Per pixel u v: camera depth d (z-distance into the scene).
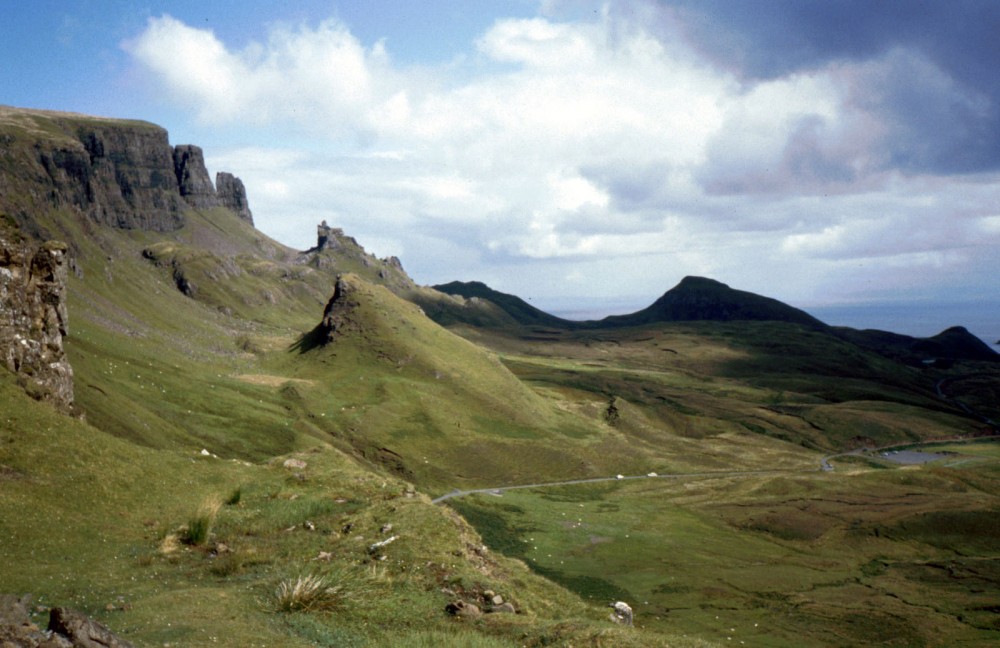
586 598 120.12
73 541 36.31
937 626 116.88
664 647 27.94
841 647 106.62
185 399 185.38
